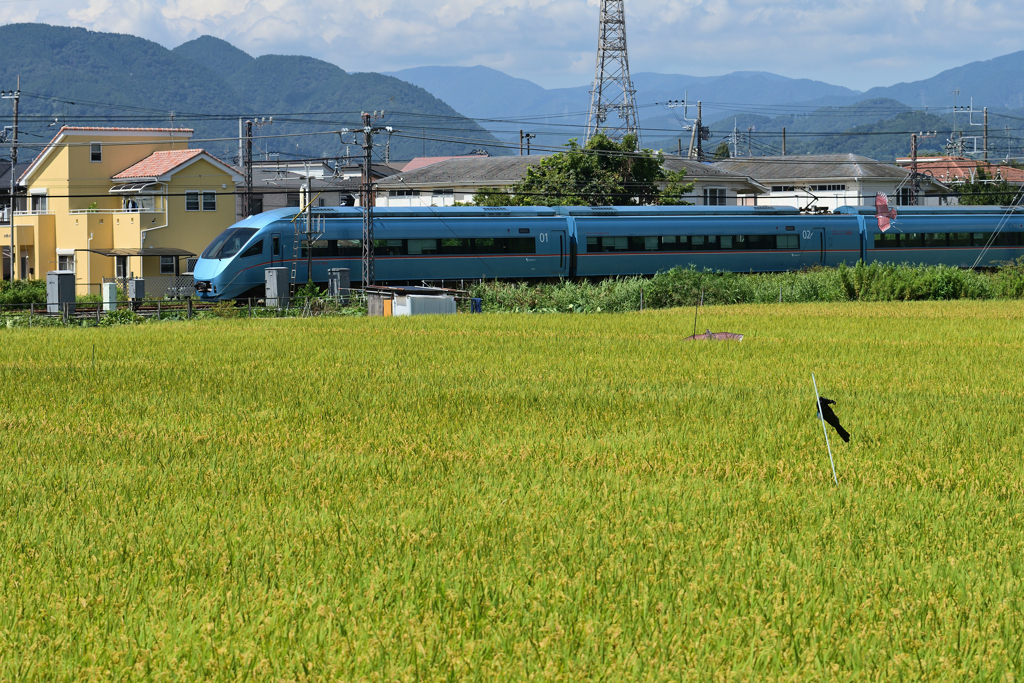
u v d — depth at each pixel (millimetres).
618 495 19750
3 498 19625
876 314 70562
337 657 11773
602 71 166875
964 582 14547
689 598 13734
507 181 150000
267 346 52031
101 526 17406
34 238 131125
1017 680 11695
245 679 11414
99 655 11883
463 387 35812
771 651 12094
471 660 11766
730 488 20516
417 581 14352
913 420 28469
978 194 170125
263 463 23047
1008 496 20188
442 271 97500
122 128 131875
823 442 25344
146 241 122875
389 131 94188
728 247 107438
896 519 18094
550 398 32875
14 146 131875
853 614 13219
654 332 59094
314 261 94062
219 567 14961
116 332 62000
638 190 130375
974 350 47906
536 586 14156
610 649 12141
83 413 30578
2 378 38688
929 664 11875
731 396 33219
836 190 165375
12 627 12688
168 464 22984
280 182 163875
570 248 101750
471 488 20375
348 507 18875
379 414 29984
